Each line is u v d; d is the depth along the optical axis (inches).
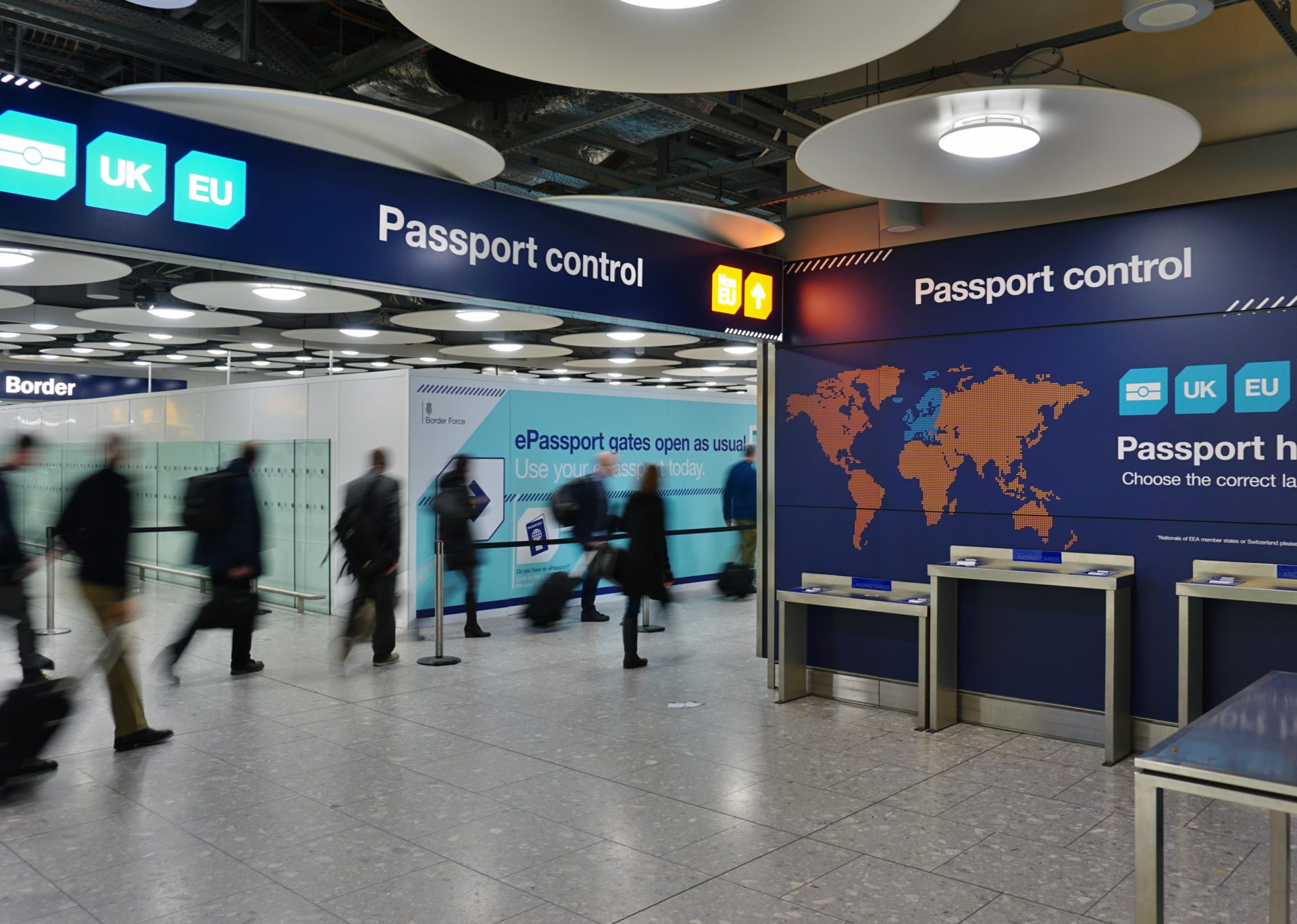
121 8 206.5
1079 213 209.0
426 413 354.3
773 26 107.2
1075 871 140.1
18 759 180.5
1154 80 197.6
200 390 459.5
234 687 261.7
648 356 605.0
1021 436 217.3
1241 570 189.3
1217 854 146.0
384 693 254.5
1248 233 188.2
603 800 171.6
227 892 134.9
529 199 178.2
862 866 142.6
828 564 248.1
